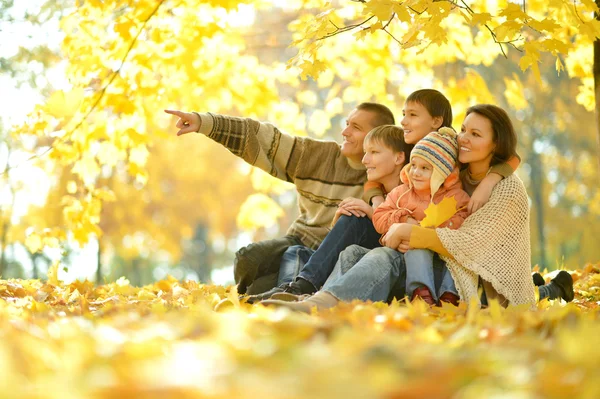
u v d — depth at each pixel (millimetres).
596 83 6473
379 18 5375
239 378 1693
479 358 2047
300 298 4430
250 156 5957
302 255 5699
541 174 27375
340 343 2246
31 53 10906
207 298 4840
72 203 8242
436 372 1833
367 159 5438
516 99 9203
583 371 1816
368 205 5176
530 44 5375
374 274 4395
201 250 37781
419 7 5398
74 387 1623
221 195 27891
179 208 27281
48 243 7941
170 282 7074
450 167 4816
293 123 9773
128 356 2066
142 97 8148
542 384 1740
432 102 5375
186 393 1555
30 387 1642
